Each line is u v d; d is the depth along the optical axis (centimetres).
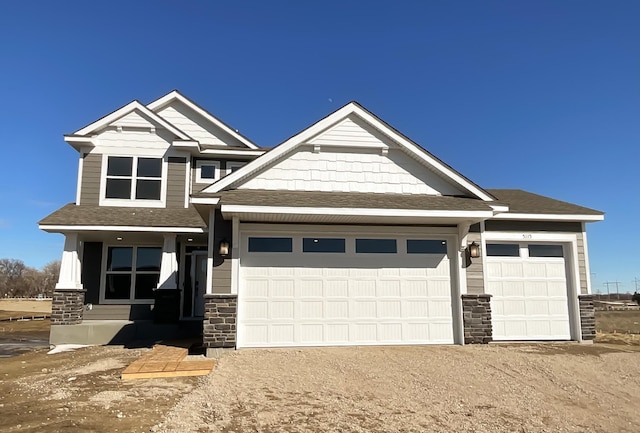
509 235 1165
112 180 1462
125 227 1289
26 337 1841
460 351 962
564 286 1195
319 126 1055
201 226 1313
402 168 1096
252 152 1562
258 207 908
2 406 618
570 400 684
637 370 855
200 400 632
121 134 1482
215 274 976
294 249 1027
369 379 745
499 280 1166
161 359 880
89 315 1412
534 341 1151
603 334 1573
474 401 658
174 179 1484
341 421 566
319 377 752
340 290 1030
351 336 1021
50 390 711
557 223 1195
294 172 1058
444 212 969
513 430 562
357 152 1082
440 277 1073
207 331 955
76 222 1279
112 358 1021
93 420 551
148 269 1466
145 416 569
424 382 736
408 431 542
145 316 1438
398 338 1038
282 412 591
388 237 1066
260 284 1004
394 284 1052
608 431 576
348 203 959
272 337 993
